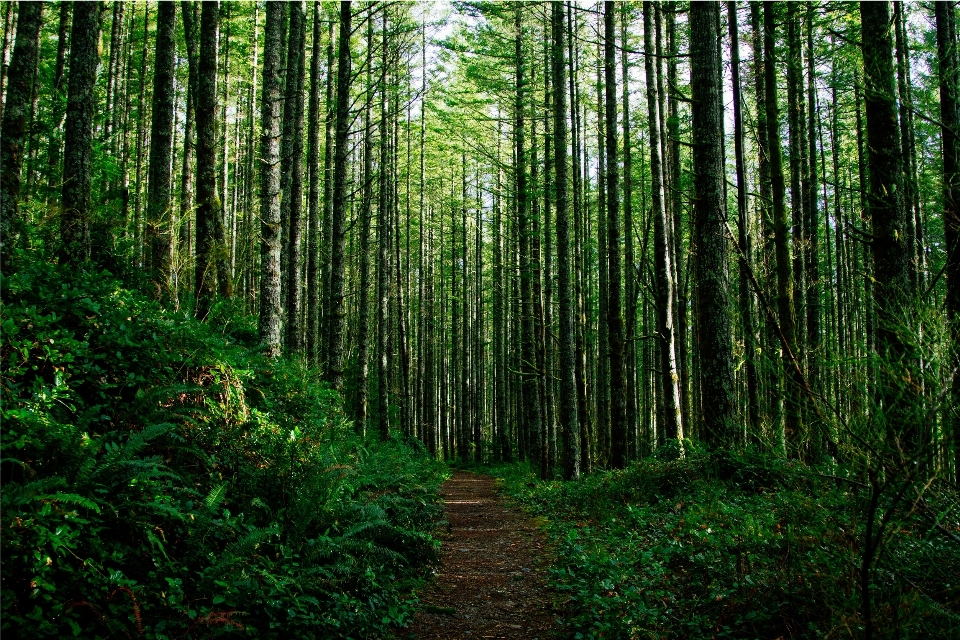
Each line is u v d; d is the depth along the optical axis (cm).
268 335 1048
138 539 427
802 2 1162
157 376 596
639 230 2508
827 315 1430
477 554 831
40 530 355
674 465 985
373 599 535
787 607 429
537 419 1945
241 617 420
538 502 1280
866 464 346
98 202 866
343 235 1535
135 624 371
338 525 649
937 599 396
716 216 895
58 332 527
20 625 323
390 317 2888
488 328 4581
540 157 2398
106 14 1978
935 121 652
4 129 620
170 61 1017
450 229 4112
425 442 3703
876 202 725
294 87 1625
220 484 540
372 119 2577
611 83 1448
